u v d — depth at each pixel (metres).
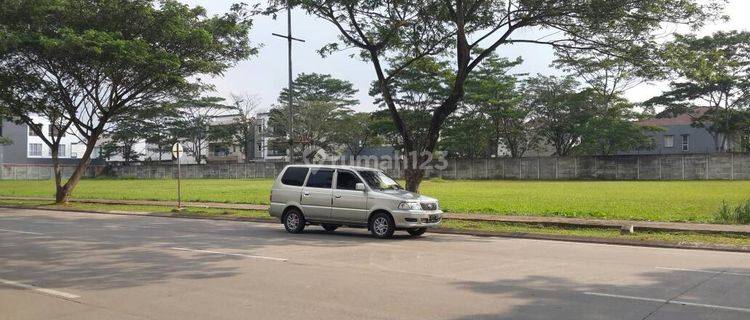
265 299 8.06
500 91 59.19
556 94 62.28
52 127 31.14
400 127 20.25
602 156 58.97
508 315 7.12
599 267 10.72
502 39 18.66
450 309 7.43
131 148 89.94
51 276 9.89
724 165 53.94
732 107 56.09
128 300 8.10
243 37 28.67
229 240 15.00
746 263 11.30
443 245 14.10
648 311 7.28
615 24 17.02
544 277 9.65
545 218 19.61
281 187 17.16
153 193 39.84
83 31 25.91
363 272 10.12
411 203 15.27
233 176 76.19
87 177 82.19
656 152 76.06
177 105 67.44
